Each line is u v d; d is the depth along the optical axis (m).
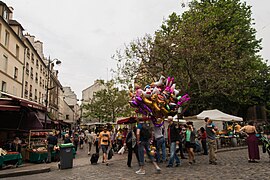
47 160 13.38
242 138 20.73
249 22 25.73
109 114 43.69
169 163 9.94
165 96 10.62
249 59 23.61
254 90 26.33
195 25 18.72
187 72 18.25
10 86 26.02
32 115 15.35
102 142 12.59
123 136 18.39
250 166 9.44
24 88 30.80
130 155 10.64
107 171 9.54
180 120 18.78
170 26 21.27
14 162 11.56
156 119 10.64
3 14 25.73
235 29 23.25
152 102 10.25
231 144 19.67
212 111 19.62
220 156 13.35
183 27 18.25
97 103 44.69
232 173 7.96
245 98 26.02
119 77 20.70
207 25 19.48
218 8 23.64
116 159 13.93
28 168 10.77
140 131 8.66
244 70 23.30
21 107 14.13
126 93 31.69
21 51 29.45
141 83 19.69
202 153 15.08
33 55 34.88
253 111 36.97
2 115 15.51
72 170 10.33
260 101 29.84
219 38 19.73
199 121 22.56
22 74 29.78
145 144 8.62
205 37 18.47
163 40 17.97
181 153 12.77
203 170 8.75
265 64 28.30
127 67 20.30
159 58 18.25
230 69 20.02
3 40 24.28
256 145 10.67
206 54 17.62
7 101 12.48
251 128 10.84
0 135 16.11
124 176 8.23
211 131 10.48
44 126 19.88
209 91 20.14
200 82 20.08
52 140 13.78
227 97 24.95
